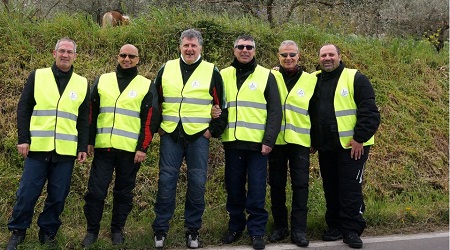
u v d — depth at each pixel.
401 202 7.35
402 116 8.97
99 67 7.93
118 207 5.35
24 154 4.89
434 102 9.70
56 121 4.98
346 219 5.54
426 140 8.70
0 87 7.27
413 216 6.55
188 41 5.32
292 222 5.57
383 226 6.32
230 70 5.61
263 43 8.98
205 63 5.46
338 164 5.64
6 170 6.41
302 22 11.65
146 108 5.27
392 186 7.66
